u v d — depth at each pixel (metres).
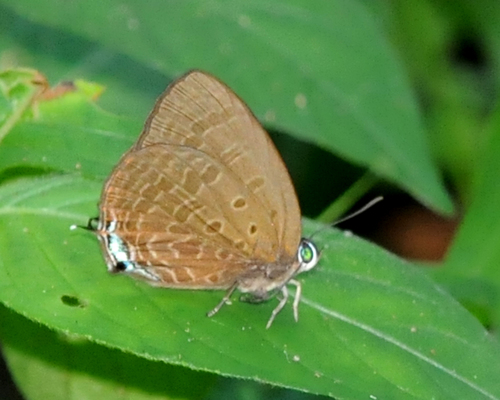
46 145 0.48
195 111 0.47
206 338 0.46
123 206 0.47
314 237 0.48
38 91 0.48
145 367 0.48
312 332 0.47
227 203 0.47
